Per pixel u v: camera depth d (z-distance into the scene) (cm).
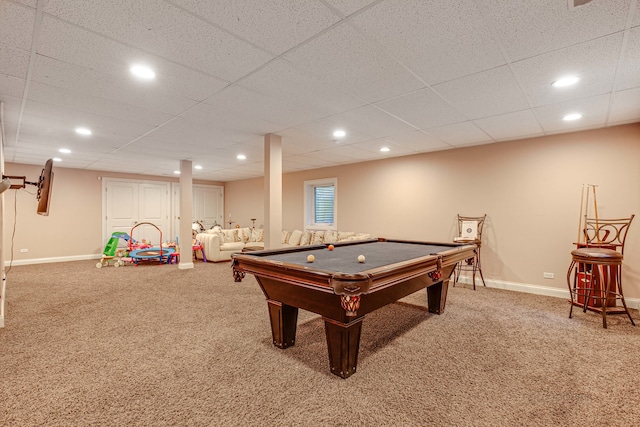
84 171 727
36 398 181
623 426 158
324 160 602
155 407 173
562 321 311
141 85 247
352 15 160
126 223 789
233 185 960
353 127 370
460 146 475
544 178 411
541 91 260
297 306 230
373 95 270
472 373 211
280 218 407
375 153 532
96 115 321
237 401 179
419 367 220
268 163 398
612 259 292
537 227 417
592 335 274
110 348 248
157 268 607
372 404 177
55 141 436
